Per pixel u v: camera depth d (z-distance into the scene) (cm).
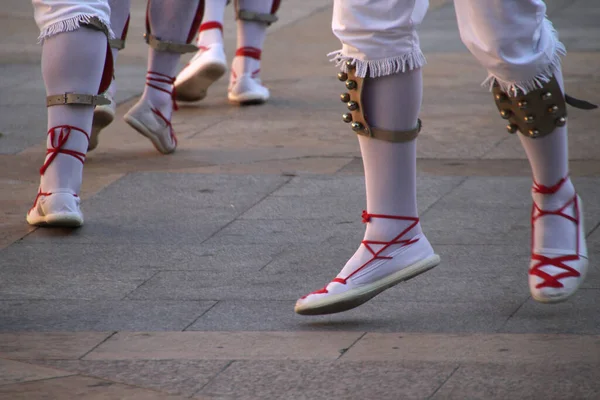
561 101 664
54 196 931
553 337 655
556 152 688
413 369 608
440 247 857
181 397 577
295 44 2111
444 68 1797
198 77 1495
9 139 1314
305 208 988
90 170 1148
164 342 663
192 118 1454
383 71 646
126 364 626
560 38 2073
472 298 735
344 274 688
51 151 940
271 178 1105
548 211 702
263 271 809
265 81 1739
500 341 650
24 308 736
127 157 1214
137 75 1758
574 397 564
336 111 1491
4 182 1108
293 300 741
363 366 615
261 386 590
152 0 1188
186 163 1180
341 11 648
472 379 591
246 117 1456
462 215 949
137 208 998
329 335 669
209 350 647
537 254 701
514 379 589
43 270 821
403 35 643
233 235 907
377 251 687
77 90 935
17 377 607
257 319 704
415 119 672
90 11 928
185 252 862
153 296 757
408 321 693
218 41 1503
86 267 827
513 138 1288
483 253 839
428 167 1144
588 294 734
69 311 728
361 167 1154
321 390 583
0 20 2412
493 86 674
